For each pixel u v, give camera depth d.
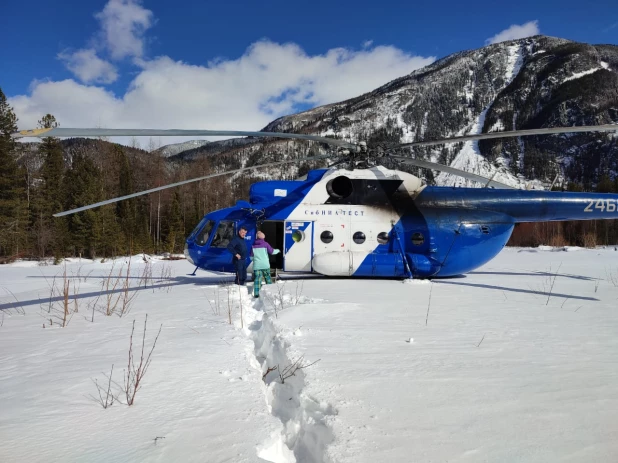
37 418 2.48
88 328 5.20
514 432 2.26
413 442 2.13
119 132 5.20
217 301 7.19
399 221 10.11
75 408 2.64
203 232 10.45
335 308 5.92
